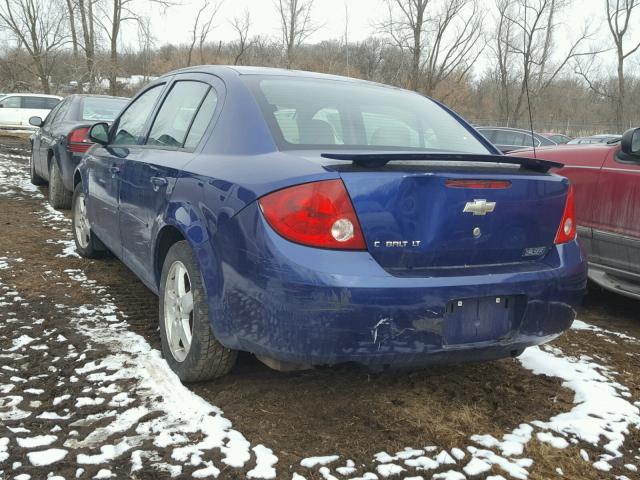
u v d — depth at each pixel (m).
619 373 3.50
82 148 6.83
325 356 2.38
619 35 31.95
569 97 34.19
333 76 3.70
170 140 3.56
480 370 3.37
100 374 3.04
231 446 2.47
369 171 2.42
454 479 2.34
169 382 2.98
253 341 2.53
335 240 2.36
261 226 2.44
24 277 4.67
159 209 3.23
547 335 2.80
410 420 2.77
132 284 4.65
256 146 2.82
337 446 2.52
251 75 3.32
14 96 22.45
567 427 2.78
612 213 4.47
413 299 2.40
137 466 2.32
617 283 4.49
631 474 2.47
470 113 31.47
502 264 2.72
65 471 2.27
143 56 33.59
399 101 3.59
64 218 7.14
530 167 2.84
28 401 2.75
